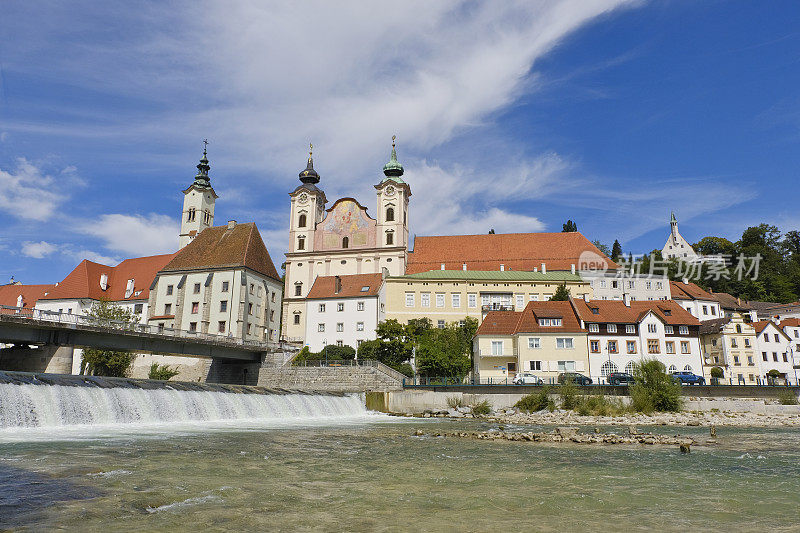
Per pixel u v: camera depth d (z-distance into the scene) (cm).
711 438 3172
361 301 8319
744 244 15700
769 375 8012
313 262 10312
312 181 11294
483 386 5400
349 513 1295
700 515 1323
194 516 1227
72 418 3156
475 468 2002
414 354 6594
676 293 10188
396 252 10000
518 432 3294
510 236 10762
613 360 6625
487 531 1159
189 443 2573
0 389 2827
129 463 1944
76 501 1338
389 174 11100
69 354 5303
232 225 10006
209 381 7506
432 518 1262
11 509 1244
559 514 1319
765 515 1328
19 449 2231
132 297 9938
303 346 8212
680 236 15150
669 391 4838
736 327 8319
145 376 7912
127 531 1098
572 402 4919
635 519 1277
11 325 4875
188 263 9512
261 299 9481
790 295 13250
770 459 2275
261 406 4434
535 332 6656
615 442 2831
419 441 2888
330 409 5128
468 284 8662
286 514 1269
